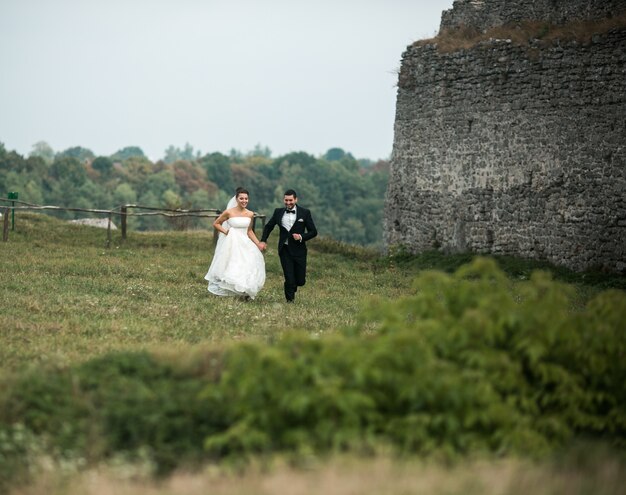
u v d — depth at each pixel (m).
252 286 27.64
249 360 14.06
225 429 14.18
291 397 13.37
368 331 22.28
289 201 27.94
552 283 15.66
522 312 15.28
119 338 20.22
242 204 27.95
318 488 11.76
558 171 37.09
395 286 33.38
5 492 12.76
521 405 14.62
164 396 14.72
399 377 13.69
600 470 12.99
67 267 32.16
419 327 14.95
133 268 33.16
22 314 22.72
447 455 13.19
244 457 13.34
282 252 27.98
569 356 15.55
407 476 12.15
